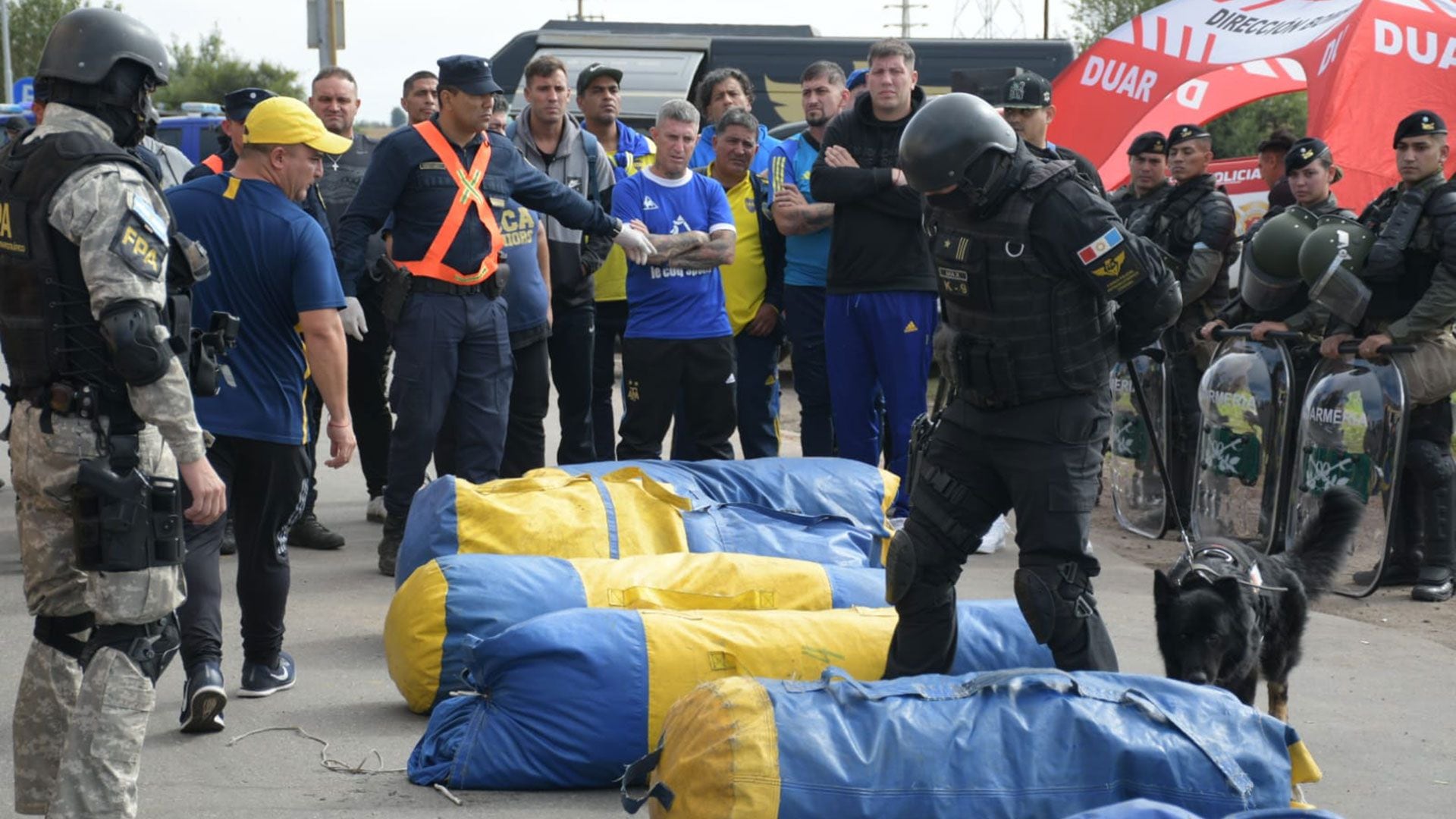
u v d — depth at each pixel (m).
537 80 7.35
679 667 3.96
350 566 6.63
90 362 3.21
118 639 3.25
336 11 13.18
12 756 4.07
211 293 4.43
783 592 4.75
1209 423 7.39
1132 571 6.87
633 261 6.66
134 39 3.34
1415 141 6.35
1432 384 6.37
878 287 6.77
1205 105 12.31
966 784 3.27
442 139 6.11
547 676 3.92
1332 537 4.71
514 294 6.65
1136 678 3.55
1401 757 4.36
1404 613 6.16
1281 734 3.45
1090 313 3.86
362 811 3.75
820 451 7.61
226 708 4.60
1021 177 3.78
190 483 3.26
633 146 8.44
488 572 4.53
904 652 4.06
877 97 6.68
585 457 7.71
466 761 3.90
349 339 7.35
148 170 3.29
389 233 6.20
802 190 7.37
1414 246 6.34
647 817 3.73
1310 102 9.41
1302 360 7.16
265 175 4.57
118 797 3.19
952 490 4.02
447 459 6.71
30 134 3.32
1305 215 7.05
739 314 7.46
